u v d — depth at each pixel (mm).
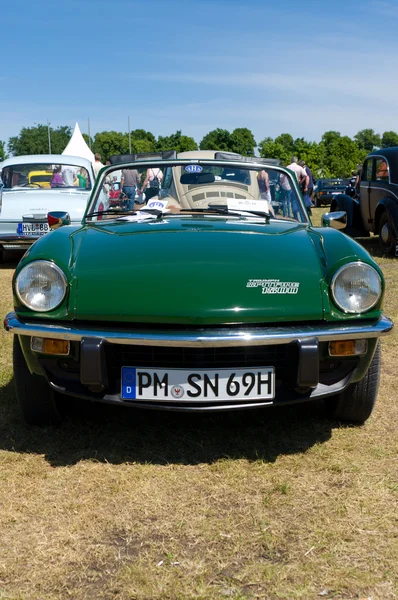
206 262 2762
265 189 3799
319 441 3027
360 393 3051
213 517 2350
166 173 3836
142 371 2676
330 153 87812
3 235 8953
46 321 2709
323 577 1995
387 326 2744
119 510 2400
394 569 2037
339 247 2883
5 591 1928
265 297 2654
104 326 2656
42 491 2543
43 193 9227
